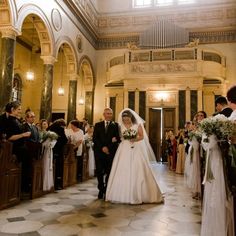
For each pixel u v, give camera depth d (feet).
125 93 48.67
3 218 12.35
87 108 52.85
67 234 10.49
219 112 13.07
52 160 18.74
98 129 17.74
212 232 8.43
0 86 26.48
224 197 8.41
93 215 13.14
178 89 47.01
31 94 53.21
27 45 52.24
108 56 55.06
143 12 54.39
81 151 23.84
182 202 16.28
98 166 17.28
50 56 34.86
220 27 50.57
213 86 49.67
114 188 16.05
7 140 14.38
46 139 17.95
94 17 53.42
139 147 16.49
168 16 53.26
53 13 35.65
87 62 50.24
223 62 47.80
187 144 20.38
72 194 18.12
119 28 54.95
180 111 46.55
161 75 46.93
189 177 18.52
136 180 15.87
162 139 48.32
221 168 8.58
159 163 47.03
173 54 47.14
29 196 16.69
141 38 52.37
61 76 54.49
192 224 11.98
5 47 26.55
